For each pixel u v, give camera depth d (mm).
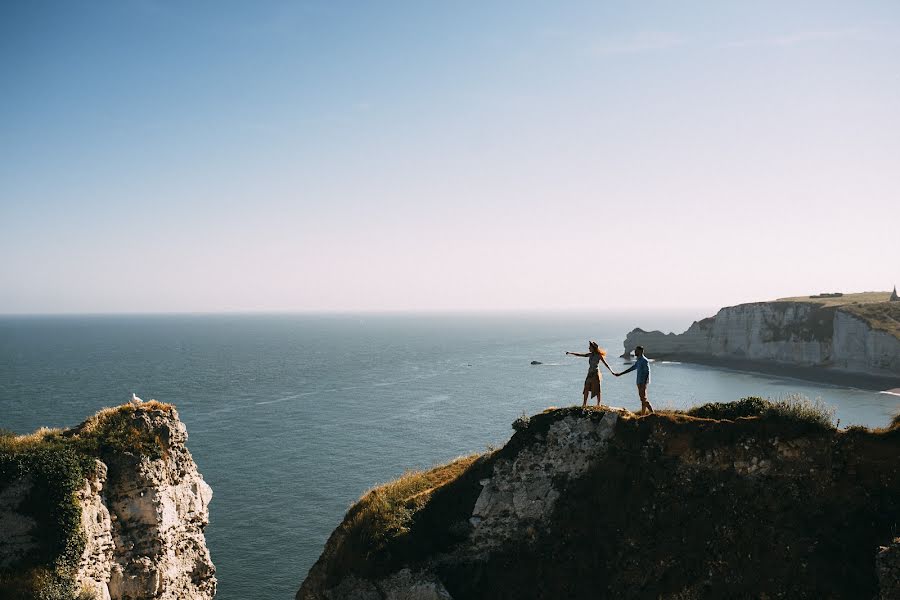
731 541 19578
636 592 19781
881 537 17953
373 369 181625
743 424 21516
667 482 21484
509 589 21609
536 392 130375
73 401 115188
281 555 49969
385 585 22766
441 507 24781
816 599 17531
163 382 147375
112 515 27781
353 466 73688
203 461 75812
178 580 29734
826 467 19953
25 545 24719
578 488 22938
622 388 130750
